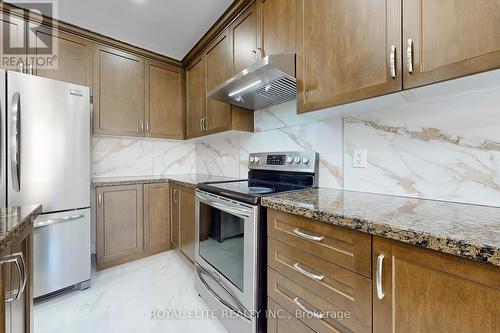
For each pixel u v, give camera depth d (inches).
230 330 53.3
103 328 56.6
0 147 58.3
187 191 86.7
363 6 38.2
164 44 97.0
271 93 65.3
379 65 36.3
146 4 72.5
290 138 70.9
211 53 87.4
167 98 109.8
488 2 26.5
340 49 41.6
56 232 67.8
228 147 101.2
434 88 34.4
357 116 53.4
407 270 24.9
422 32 31.7
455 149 39.3
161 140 118.6
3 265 26.9
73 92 71.2
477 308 20.2
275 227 42.8
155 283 77.7
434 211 32.8
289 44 53.2
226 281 54.9
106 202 87.4
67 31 83.7
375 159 50.2
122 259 91.7
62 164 68.8
